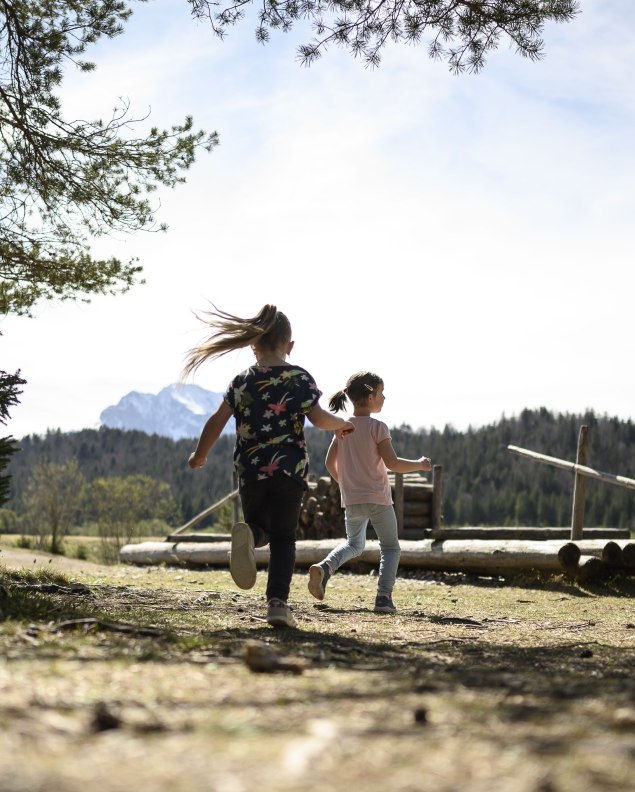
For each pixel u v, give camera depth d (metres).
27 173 8.16
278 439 4.75
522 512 103.56
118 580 9.26
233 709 2.01
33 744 1.55
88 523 39.25
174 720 1.83
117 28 7.95
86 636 3.49
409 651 3.73
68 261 8.38
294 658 3.18
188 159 8.28
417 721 1.88
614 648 4.12
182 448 119.44
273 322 4.95
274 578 4.68
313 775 1.39
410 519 12.66
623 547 9.18
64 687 2.19
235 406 4.85
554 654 3.76
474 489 107.44
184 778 1.35
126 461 114.88
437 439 114.62
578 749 1.59
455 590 9.23
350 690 2.35
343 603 7.19
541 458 10.34
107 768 1.39
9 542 24.34
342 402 6.87
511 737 1.71
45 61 7.91
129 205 8.23
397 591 9.00
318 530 14.16
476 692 2.38
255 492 4.73
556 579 9.59
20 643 3.12
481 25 7.53
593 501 101.12
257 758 1.50
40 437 118.38
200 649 3.33
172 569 13.30
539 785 1.34
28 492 34.22
